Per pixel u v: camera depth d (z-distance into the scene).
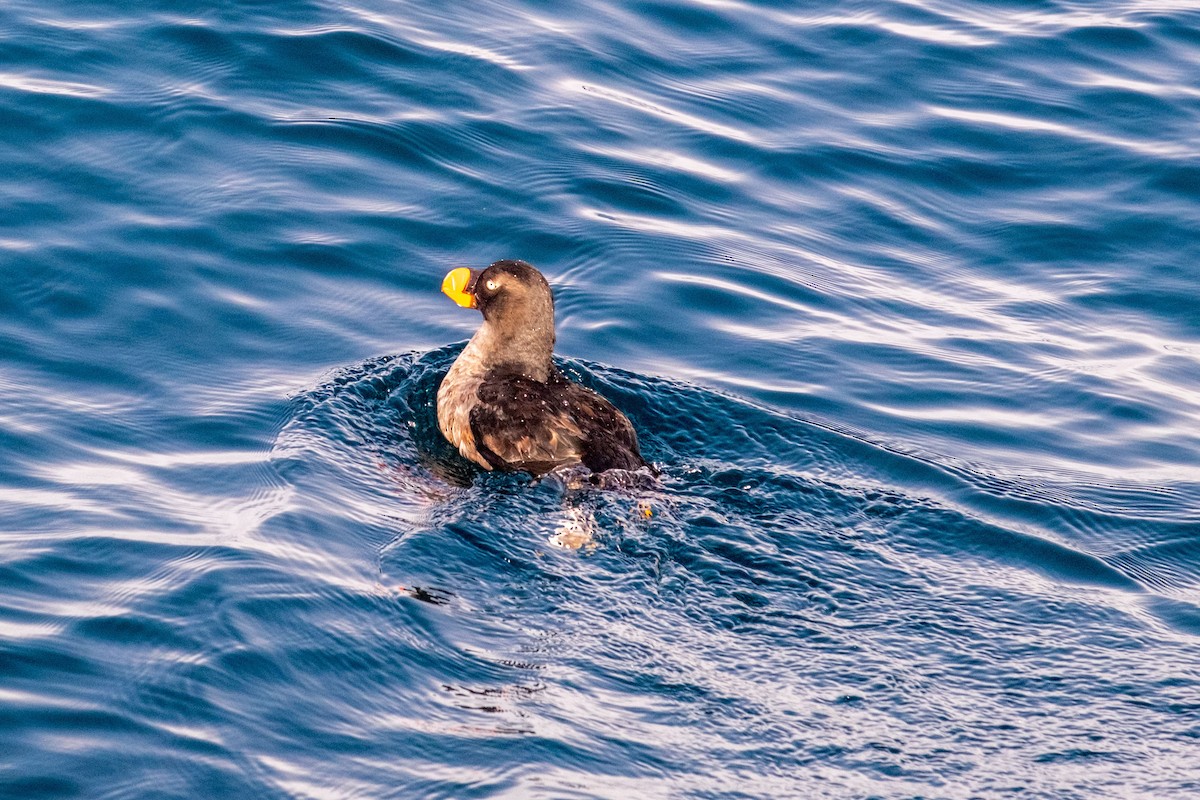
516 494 10.85
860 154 16.05
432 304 13.39
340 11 17.00
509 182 14.95
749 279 14.12
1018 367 13.20
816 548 10.36
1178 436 12.40
